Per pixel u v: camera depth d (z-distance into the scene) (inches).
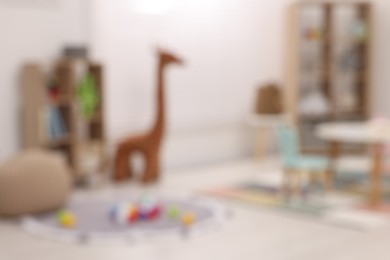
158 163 205.9
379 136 165.8
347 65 266.8
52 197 156.3
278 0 264.5
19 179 150.8
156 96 201.5
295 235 136.3
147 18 215.9
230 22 245.3
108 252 124.6
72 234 136.3
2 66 182.2
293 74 261.1
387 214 155.6
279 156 265.7
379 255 121.3
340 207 163.5
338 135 174.6
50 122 184.5
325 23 262.2
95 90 196.4
